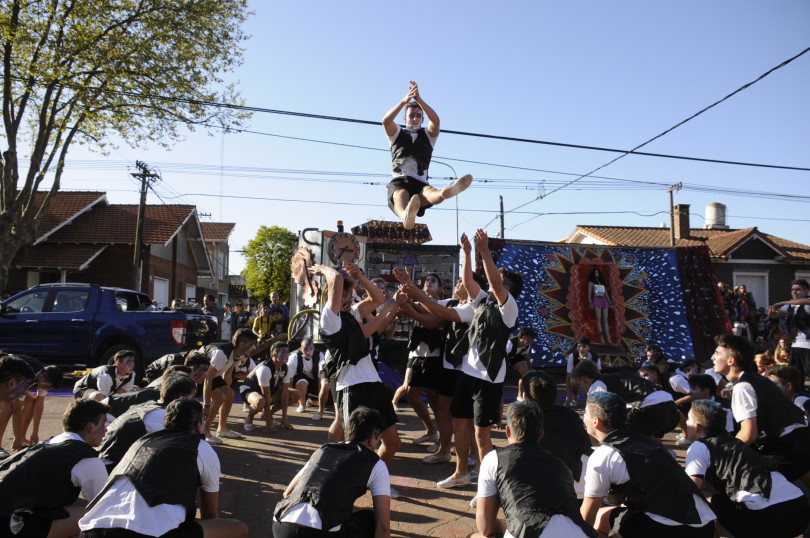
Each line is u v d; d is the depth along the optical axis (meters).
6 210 16.09
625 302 13.85
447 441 6.39
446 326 6.01
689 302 13.98
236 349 7.12
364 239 12.07
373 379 4.81
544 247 14.05
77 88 15.61
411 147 5.33
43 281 23.36
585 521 3.13
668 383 7.86
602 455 3.37
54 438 3.68
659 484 3.26
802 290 8.18
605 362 13.00
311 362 9.36
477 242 5.00
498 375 5.17
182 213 26.77
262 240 44.09
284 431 7.82
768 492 3.60
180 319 10.93
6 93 15.73
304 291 11.96
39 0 15.22
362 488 3.30
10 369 4.48
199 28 16.59
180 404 3.42
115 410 5.04
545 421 4.02
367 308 5.14
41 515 3.39
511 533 2.94
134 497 3.05
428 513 4.86
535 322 13.30
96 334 10.55
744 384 4.44
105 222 25.00
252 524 4.55
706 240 25.19
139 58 16.28
